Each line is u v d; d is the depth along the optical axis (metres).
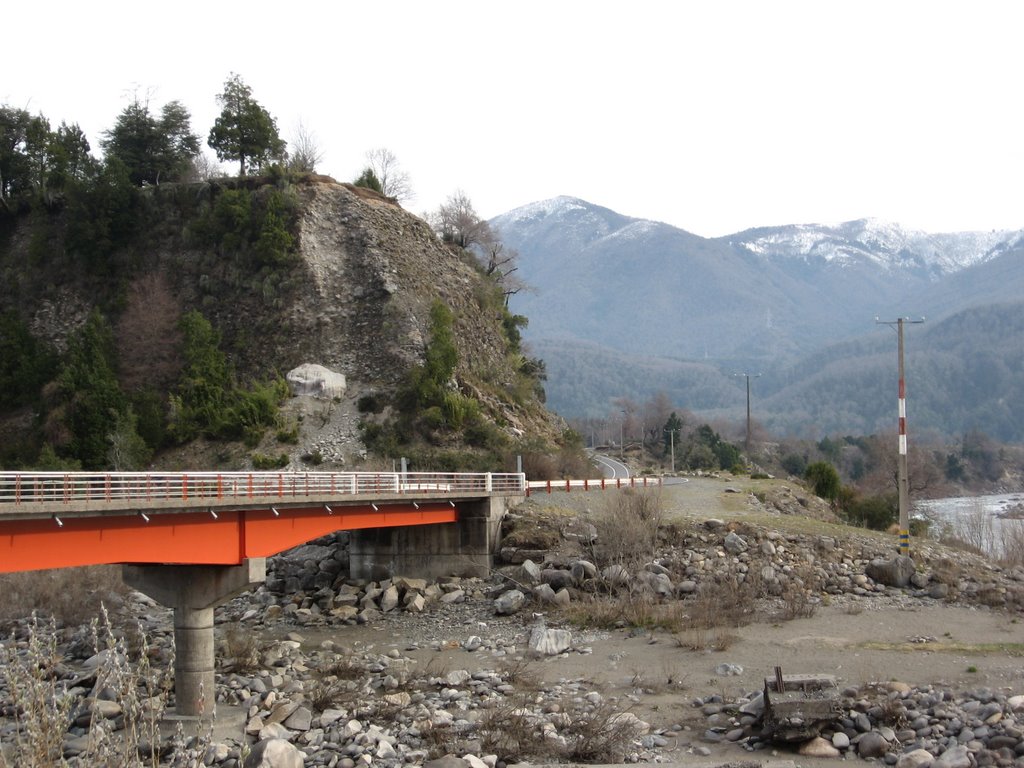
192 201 118.00
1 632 51.28
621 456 160.50
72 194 116.56
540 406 125.19
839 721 31.98
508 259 149.00
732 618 49.50
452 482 62.06
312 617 55.22
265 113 126.50
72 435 94.44
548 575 56.84
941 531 87.19
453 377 103.56
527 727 33.09
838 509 86.94
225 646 45.72
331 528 48.69
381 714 34.91
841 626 48.34
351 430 96.69
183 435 96.38
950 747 29.50
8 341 106.25
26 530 32.59
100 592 58.69
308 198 117.81
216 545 39.72
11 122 130.12
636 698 37.62
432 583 60.19
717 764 29.34
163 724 34.47
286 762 28.64
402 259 116.00
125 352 106.06
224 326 109.06
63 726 17.05
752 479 100.31
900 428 60.75
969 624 48.72
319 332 107.31
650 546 59.50
